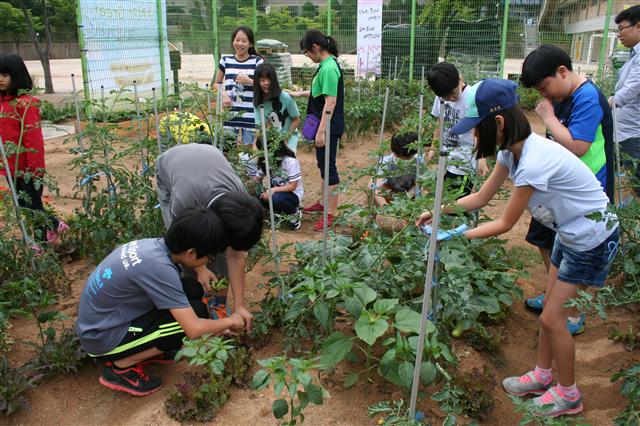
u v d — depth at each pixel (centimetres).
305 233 541
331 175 551
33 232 434
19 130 448
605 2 1228
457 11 1278
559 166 260
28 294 346
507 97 252
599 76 1063
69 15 3659
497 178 292
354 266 324
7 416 289
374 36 1235
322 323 289
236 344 333
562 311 281
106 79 1073
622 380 320
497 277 351
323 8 1374
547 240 370
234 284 317
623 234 383
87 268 450
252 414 289
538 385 307
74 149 467
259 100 527
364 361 326
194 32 1341
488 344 340
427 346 261
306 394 248
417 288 354
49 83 1797
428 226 296
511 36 1269
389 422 236
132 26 1125
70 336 324
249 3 1398
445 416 286
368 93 1107
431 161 383
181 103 476
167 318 294
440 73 406
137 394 302
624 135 493
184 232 267
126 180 455
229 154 477
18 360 330
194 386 292
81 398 306
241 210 275
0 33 3525
